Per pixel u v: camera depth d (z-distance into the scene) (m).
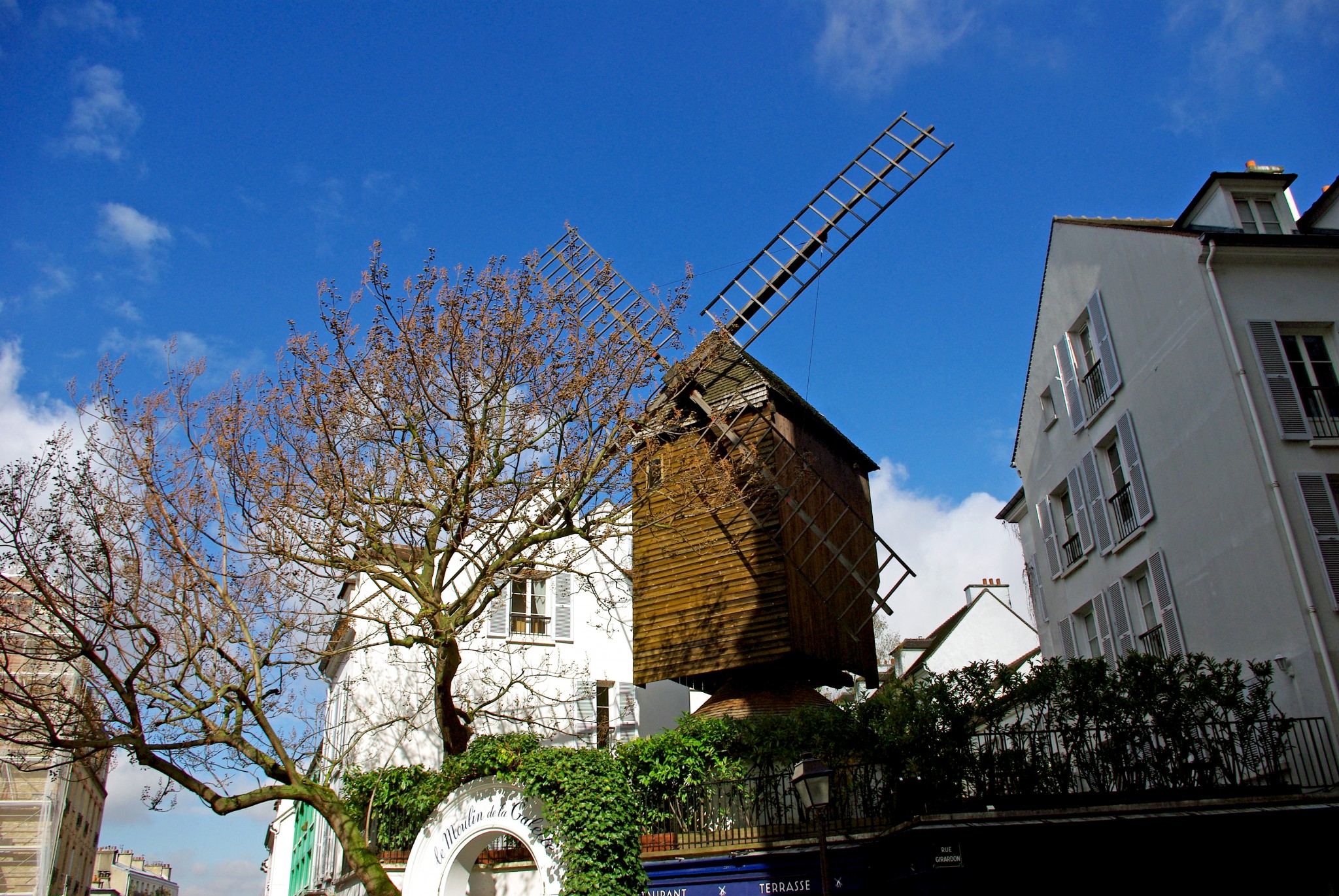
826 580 20.27
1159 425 17.09
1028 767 12.86
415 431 15.60
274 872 30.16
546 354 15.81
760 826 13.77
